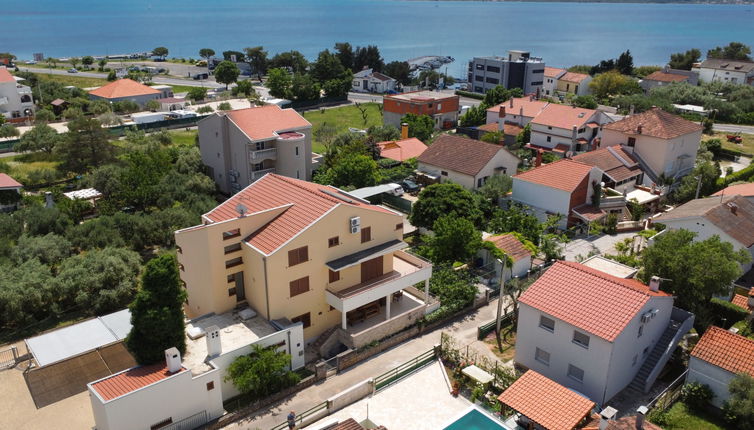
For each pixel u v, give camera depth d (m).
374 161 83.00
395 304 49.94
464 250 53.16
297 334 41.59
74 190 77.69
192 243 42.88
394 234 49.19
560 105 105.25
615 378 37.00
